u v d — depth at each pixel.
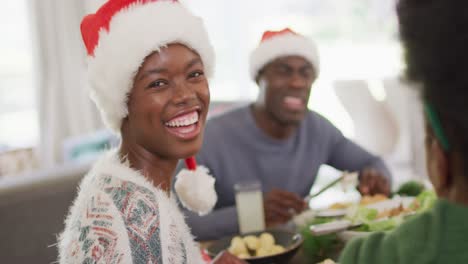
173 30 0.90
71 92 4.07
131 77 0.90
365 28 4.91
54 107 4.04
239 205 1.47
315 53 1.75
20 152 3.47
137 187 0.88
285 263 1.20
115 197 0.86
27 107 4.27
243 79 4.80
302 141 1.86
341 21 4.96
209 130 1.79
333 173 4.25
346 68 4.99
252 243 1.29
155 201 0.88
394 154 3.93
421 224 0.60
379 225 1.25
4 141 4.20
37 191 1.79
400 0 0.55
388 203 1.44
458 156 0.54
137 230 0.83
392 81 3.66
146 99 0.91
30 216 1.78
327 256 1.24
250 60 1.80
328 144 1.94
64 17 4.02
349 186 1.63
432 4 0.51
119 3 0.92
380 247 0.62
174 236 0.89
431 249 0.56
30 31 3.99
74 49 4.09
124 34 0.89
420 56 0.52
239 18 4.77
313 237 1.27
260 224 1.46
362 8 4.87
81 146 2.94
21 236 1.77
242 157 1.77
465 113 0.50
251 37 4.84
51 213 1.82
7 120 4.24
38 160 3.87
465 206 0.56
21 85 4.24
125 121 0.96
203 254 1.21
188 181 1.14
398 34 0.55
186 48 0.93
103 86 0.92
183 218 0.97
